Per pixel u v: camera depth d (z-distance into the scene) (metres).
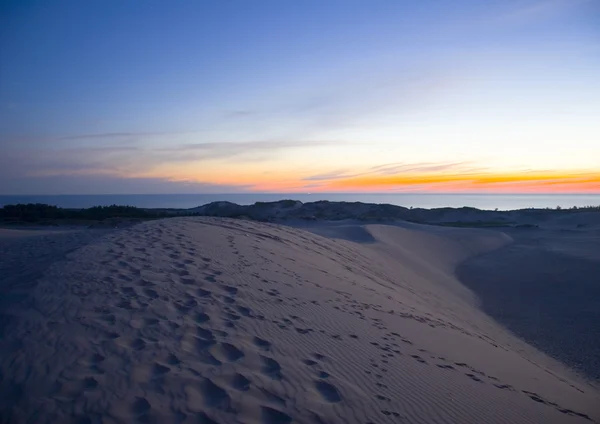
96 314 5.91
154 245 10.27
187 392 4.29
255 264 9.92
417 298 13.99
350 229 35.16
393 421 4.48
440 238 36.88
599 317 14.96
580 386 8.80
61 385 4.17
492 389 6.12
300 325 6.64
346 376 5.23
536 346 12.20
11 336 5.10
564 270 24.22
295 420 4.12
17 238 19.20
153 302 6.53
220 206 67.00
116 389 4.20
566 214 71.56
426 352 6.95
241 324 6.18
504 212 76.44
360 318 7.81
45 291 6.65
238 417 4.03
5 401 3.90
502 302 18.27
